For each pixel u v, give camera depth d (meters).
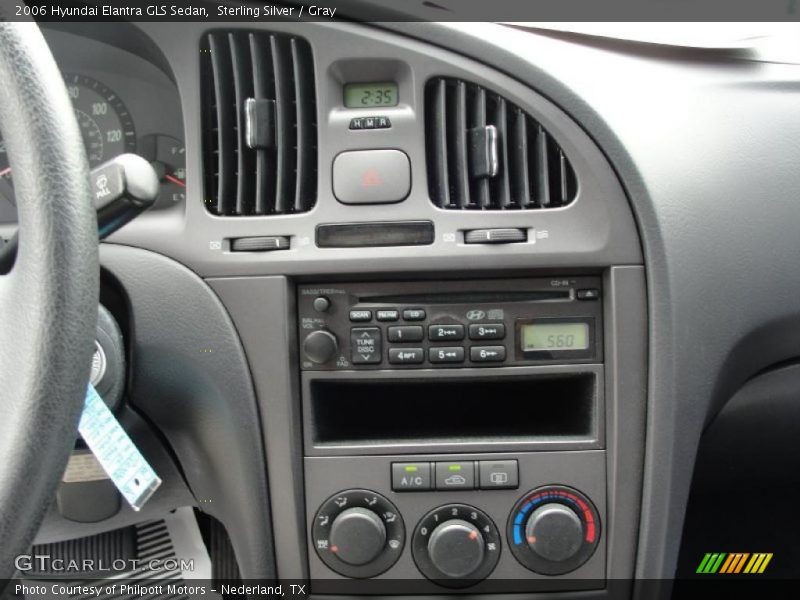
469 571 1.04
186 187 1.04
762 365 1.13
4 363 0.63
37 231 0.63
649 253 1.00
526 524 1.06
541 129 1.02
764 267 1.04
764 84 1.08
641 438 1.03
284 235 1.02
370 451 1.06
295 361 1.05
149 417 1.09
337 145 1.02
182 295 1.03
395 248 1.01
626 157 1.00
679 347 1.00
